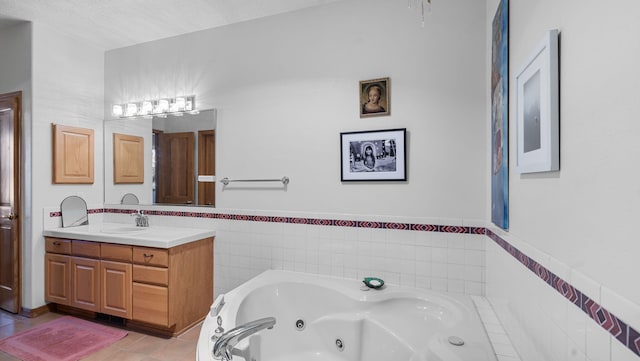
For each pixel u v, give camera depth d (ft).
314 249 8.52
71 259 9.39
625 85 2.10
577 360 2.73
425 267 7.52
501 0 5.25
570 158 2.87
